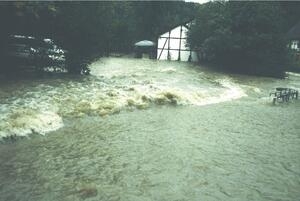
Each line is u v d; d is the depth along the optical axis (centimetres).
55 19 2450
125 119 1543
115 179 938
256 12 4366
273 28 4431
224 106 2072
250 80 3591
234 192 917
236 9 4472
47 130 1277
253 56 4359
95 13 2628
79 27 2555
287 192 936
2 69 2380
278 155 1227
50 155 1061
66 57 2641
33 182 886
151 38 7162
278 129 1605
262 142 1374
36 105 1516
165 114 1705
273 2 4619
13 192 830
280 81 3788
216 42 4419
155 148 1199
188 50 5369
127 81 2497
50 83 2136
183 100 2009
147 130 1404
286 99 2498
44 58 2500
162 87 2264
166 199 855
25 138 1180
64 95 1791
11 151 1067
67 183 895
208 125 1573
